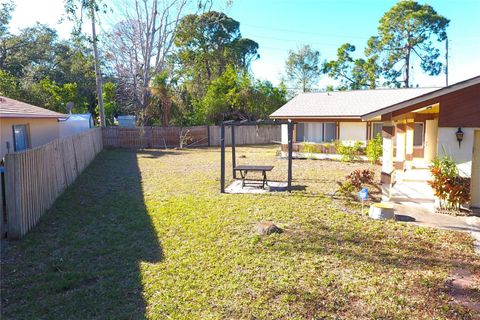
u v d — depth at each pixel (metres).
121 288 5.40
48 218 8.95
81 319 4.59
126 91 32.97
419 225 8.47
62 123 21.58
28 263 6.30
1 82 25.88
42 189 9.20
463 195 9.28
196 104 33.22
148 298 5.12
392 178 11.59
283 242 7.31
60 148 11.69
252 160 20.80
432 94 9.65
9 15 35.84
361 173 12.33
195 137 30.44
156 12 30.12
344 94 24.25
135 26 30.67
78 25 14.82
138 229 8.18
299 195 11.58
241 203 10.53
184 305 4.93
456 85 9.23
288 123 12.25
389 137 10.68
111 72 32.62
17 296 5.15
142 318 4.62
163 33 30.86
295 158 21.80
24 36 39.56
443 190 9.48
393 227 8.28
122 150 26.83
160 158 21.91
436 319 4.60
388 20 44.06
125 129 28.45
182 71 37.06
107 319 4.59
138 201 10.80
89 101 43.12
